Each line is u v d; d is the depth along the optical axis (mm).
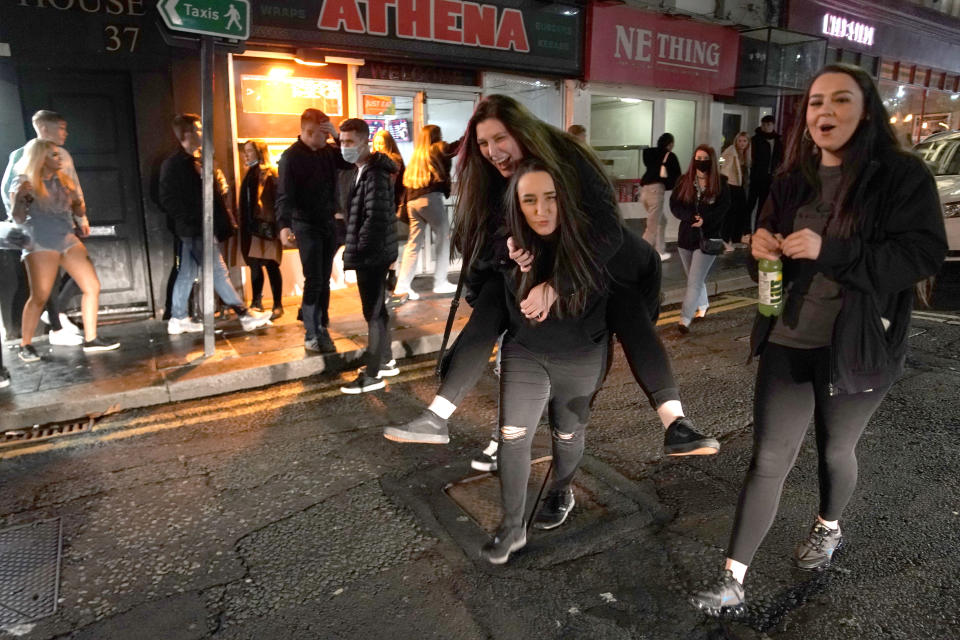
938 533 3055
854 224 2148
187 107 6562
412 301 7438
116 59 6180
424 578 2801
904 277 2061
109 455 4023
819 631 2449
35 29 5848
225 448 4098
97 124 6348
